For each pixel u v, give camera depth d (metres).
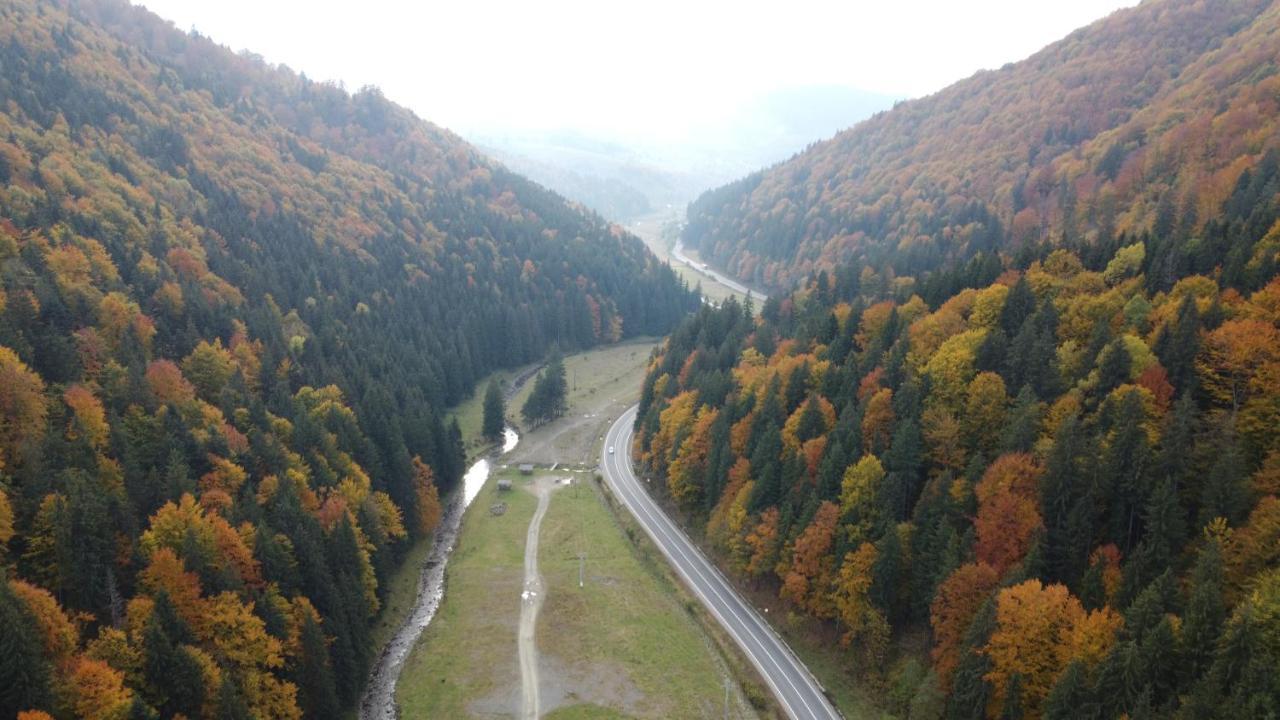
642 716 73.50
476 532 114.88
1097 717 51.91
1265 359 64.38
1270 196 100.19
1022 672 57.97
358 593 83.44
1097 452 64.94
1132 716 48.50
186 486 75.19
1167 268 83.44
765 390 103.56
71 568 61.06
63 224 110.62
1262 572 51.69
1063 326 83.81
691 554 105.12
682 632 86.81
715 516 99.88
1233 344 65.69
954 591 65.06
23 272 92.31
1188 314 69.69
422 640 87.75
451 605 94.50
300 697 68.81
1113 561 61.19
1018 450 71.25
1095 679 53.28
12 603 52.31
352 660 76.31
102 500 66.81
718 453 103.88
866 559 73.62
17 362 73.25
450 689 78.50
